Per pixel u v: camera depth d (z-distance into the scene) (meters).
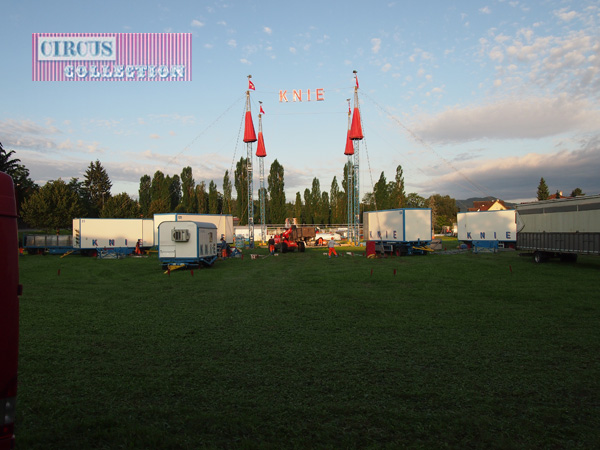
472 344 7.64
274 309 11.27
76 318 10.23
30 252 35.75
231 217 40.72
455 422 4.54
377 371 6.25
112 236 33.91
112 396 5.34
